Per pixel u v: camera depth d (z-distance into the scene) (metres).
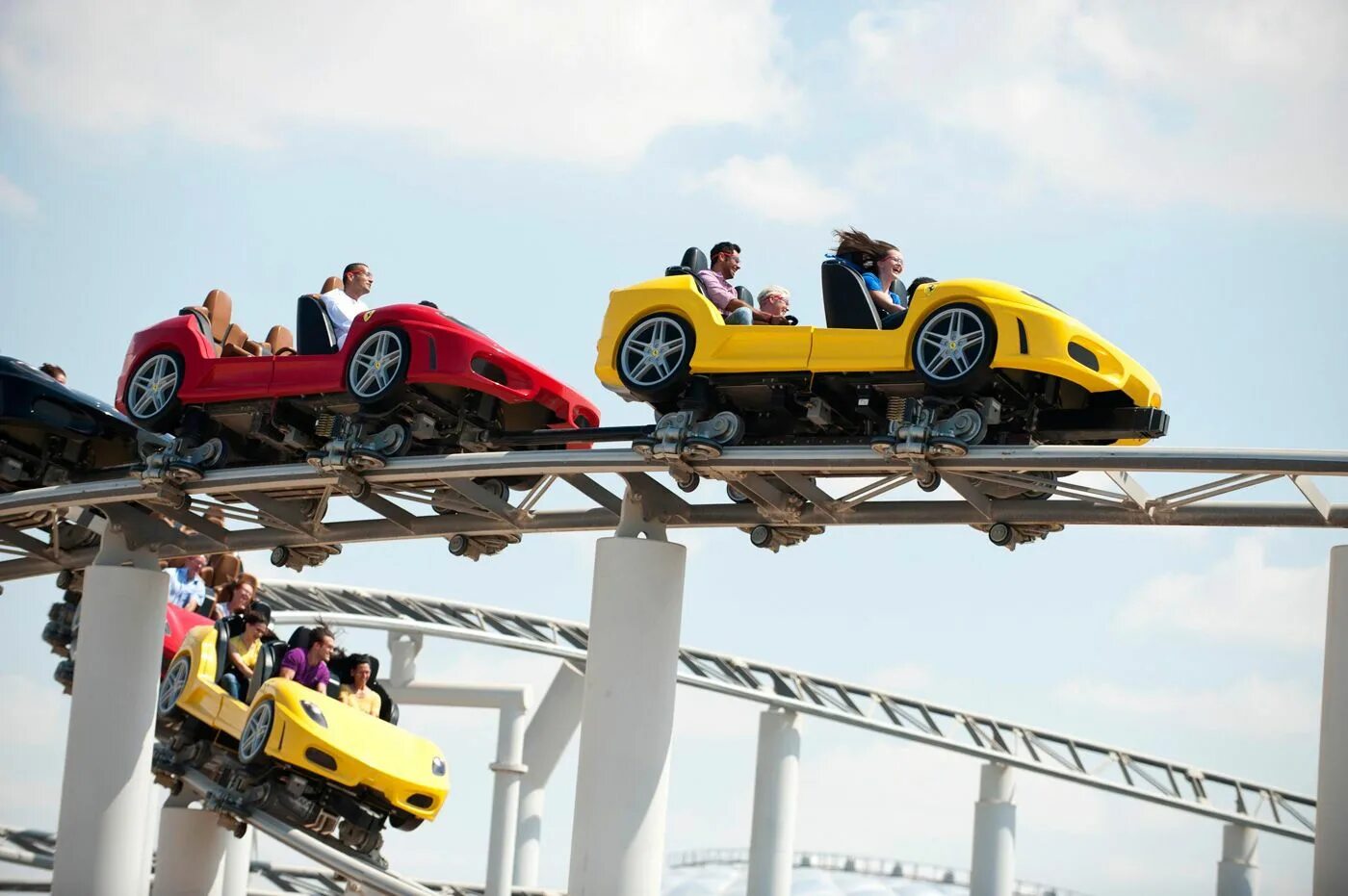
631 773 14.75
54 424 16.78
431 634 31.03
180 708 18.05
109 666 17.38
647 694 14.88
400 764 16.20
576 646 34.44
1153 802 32.31
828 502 14.89
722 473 14.33
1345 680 12.95
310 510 17.77
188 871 19.88
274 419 16.05
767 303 14.73
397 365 15.08
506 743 31.67
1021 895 47.31
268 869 28.84
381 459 15.41
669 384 14.05
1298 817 33.03
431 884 28.84
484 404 15.72
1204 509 13.79
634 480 15.33
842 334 13.37
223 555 21.41
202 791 17.89
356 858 16.92
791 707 30.69
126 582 17.48
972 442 12.98
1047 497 14.63
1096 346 12.88
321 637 17.27
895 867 49.59
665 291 14.18
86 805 17.17
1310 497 13.15
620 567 15.02
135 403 16.67
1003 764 32.25
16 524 19.42
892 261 14.03
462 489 15.91
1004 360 12.62
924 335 12.98
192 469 16.39
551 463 14.75
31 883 21.67
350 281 16.72
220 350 16.88
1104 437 13.48
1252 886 33.00
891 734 31.28
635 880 14.63
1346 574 13.08
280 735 16.14
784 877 30.34
